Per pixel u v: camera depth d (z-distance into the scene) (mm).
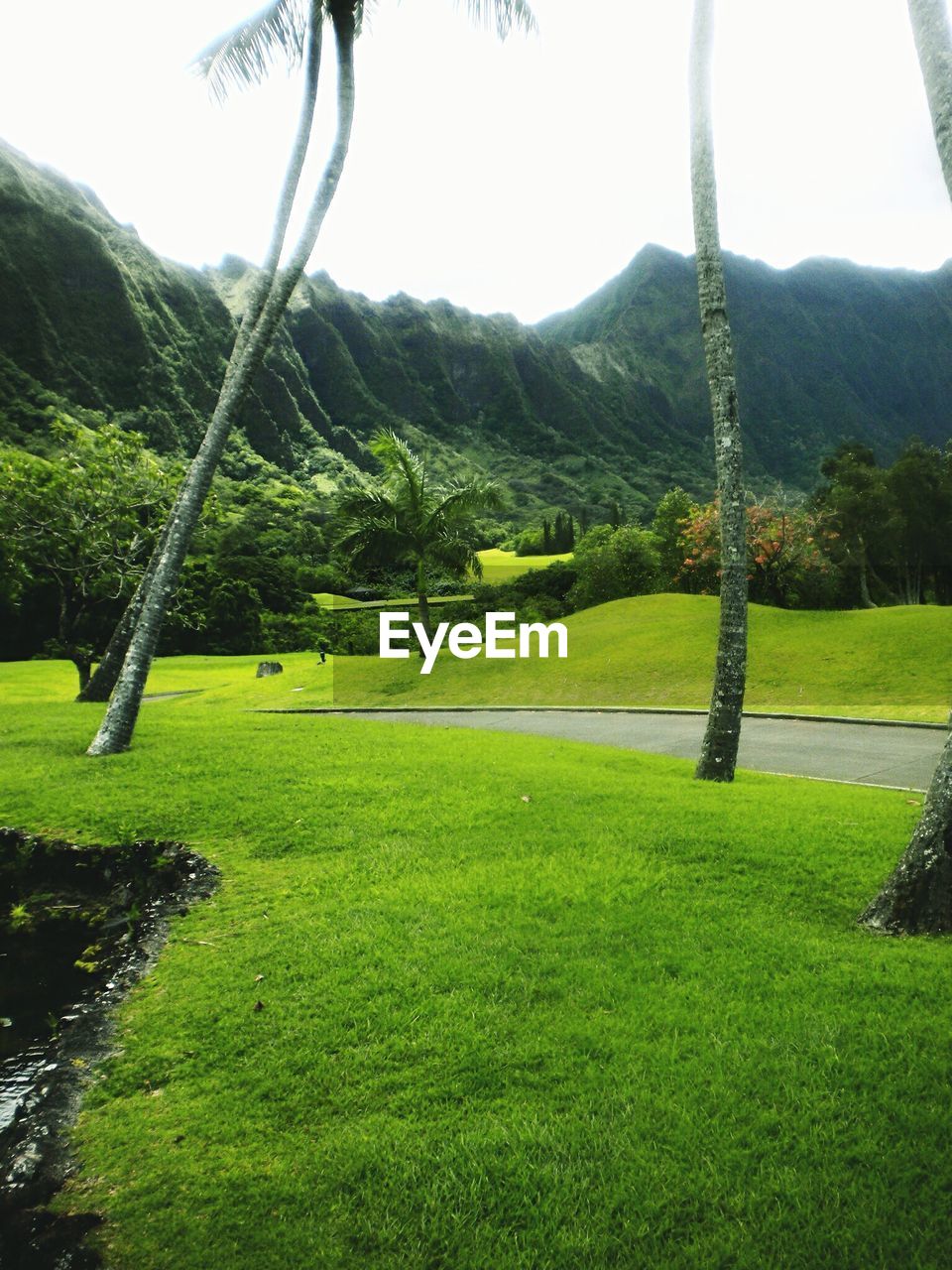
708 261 9656
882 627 23609
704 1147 2742
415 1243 2406
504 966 4160
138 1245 2484
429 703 22469
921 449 52000
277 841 6883
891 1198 2492
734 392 9711
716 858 5852
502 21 11688
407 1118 2986
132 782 8977
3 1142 3072
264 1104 3148
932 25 4664
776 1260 2289
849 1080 3074
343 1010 3803
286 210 11781
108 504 19703
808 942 4371
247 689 27734
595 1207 2512
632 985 3902
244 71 11703
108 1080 3434
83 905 6164
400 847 6457
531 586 56688
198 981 4324
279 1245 2432
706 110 9586
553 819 7090
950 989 3740
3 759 10680
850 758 12195
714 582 44000
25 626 44062
